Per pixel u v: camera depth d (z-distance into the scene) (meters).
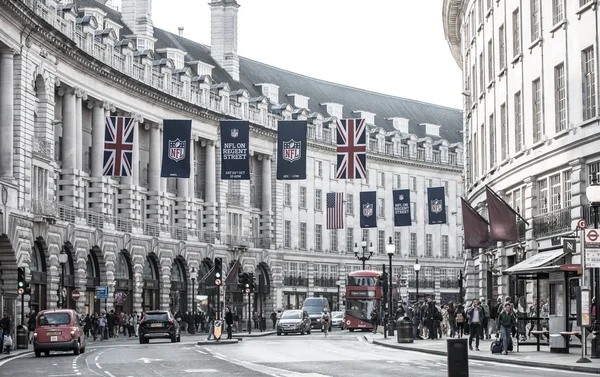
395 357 40.25
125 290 81.94
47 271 66.50
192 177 96.44
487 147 58.03
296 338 68.75
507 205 45.38
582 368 30.53
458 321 52.91
